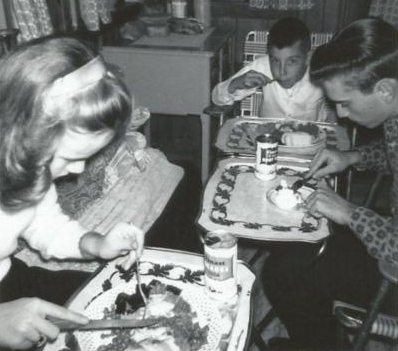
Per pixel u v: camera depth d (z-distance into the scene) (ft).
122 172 5.71
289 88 7.57
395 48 3.96
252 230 4.56
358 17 11.51
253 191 5.28
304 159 5.93
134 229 3.72
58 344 3.07
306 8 11.28
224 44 10.27
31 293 4.69
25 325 2.88
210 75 9.24
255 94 8.80
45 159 2.80
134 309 3.39
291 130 6.75
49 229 3.96
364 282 5.61
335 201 4.58
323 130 6.78
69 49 2.69
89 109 2.67
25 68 2.63
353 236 6.70
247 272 3.70
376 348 4.56
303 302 5.64
